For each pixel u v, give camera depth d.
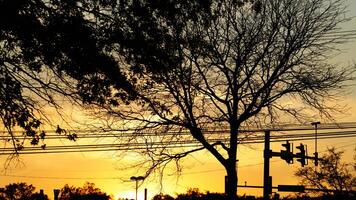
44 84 14.11
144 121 29.64
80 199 113.62
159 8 14.20
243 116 31.42
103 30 14.01
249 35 30.73
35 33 13.24
